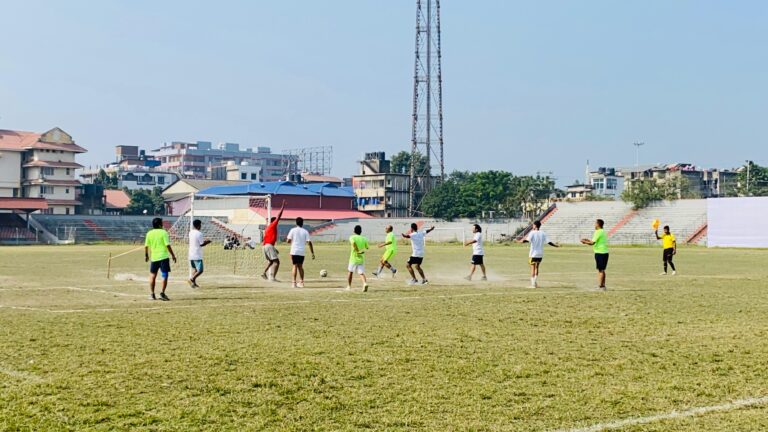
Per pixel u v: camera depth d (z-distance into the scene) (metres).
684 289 25.70
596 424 8.43
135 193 135.88
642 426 8.38
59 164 107.44
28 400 9.13
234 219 96.25
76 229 93.06
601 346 13.26
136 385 9.93
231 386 9.93
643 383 10.38
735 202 78.81
